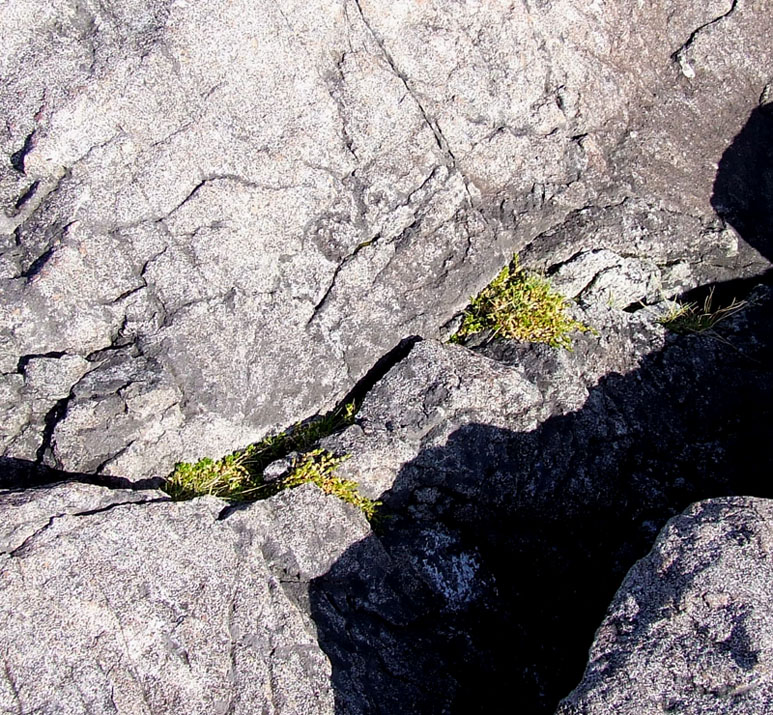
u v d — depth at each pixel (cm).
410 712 395
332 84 514
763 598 334
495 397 492
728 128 645
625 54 620
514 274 562
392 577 438
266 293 490
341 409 511
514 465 489
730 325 582
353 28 519
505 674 432
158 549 373
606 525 500
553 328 535
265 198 490
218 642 355
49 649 329
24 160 452
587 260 572
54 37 463
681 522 380
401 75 536
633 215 592
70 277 449
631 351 547
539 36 574
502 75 564
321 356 504
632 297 580
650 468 515
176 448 465
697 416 538
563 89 583
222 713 339
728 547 357
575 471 499
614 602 359
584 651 454
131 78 461
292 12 501
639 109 620
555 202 577
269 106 495
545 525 495
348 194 516
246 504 423
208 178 479
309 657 370
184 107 475
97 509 385
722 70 651
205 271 475
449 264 537
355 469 462
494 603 457
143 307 464
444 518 479
